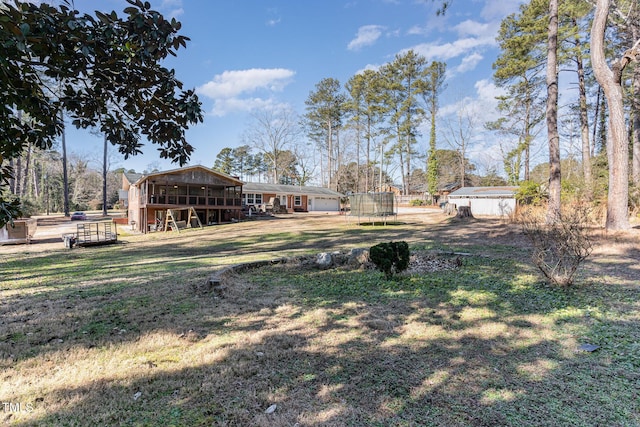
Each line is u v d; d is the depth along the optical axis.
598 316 3.56
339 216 26.08
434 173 37.00
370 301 4.46
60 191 42.91
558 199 10.84
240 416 2.01
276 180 41.41
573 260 4.71
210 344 3.09
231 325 3.59
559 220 5.52
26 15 1.77
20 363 2.71
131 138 2.78
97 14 1.91
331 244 10.59
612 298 4.12
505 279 5.29
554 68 11.23
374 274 6.08
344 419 1.96
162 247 11.84
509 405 2.05
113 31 1.96
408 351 2.88
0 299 4.64
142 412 2.06
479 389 2.25
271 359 2.77
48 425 1.94
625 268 5.60
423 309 4.05
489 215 20.91
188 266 7.00
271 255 8.49
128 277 6.02
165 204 20.23
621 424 1.86
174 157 2.88
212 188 24.50
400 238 11.16
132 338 3.22
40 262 8.63
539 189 16.38
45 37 1.85
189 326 3.55
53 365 2.68
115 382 2.42
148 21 2.00
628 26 13.48
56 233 19.30
